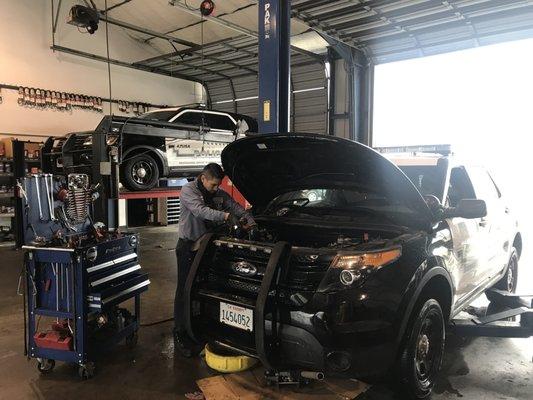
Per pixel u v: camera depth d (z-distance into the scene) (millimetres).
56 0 11555
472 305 4617
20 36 10914
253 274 2582
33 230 3732
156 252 7758
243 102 14883
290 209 3498
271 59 4668
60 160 8195
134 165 7637
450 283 2932
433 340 2838
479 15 7422
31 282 3047
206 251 2840
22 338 3764
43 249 2975
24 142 9141
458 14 7359
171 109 8555
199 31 11570
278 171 3398
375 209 3158
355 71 10008
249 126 9812
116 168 6785
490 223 3883
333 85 11523
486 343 3646
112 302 3141
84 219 3902
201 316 2795
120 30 13125
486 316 3539
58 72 11766
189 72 14680
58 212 3812
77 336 2982
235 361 3018
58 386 2928
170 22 11445
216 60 13195
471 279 3521
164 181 8219
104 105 12844
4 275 6125
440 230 2988
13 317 4312
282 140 2910
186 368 3189
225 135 9133
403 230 2771
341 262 2312
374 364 2303
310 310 2289
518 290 5395
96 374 3098
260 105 4785
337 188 3305
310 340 2279
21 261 7074
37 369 3182
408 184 2725
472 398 2740
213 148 9094
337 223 2963
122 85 13336
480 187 3953
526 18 7426
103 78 12844
